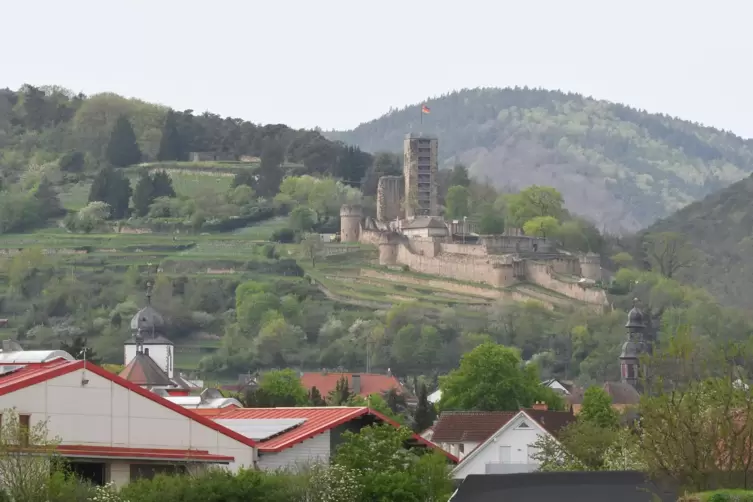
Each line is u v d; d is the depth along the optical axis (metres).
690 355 136.75
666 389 136.88
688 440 127.94
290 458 159.50
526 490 125.62
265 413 175.50
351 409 171.88
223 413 179.00
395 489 153.75
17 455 130.25
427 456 162.00
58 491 130.50
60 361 160.62
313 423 166.50
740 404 132.00
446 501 154.50
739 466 127.38
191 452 148.38
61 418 142.12
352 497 148.62
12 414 134.50
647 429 130.62
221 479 141.12
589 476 127.25
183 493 137.75
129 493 136.00
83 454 140.88
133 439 147.00
